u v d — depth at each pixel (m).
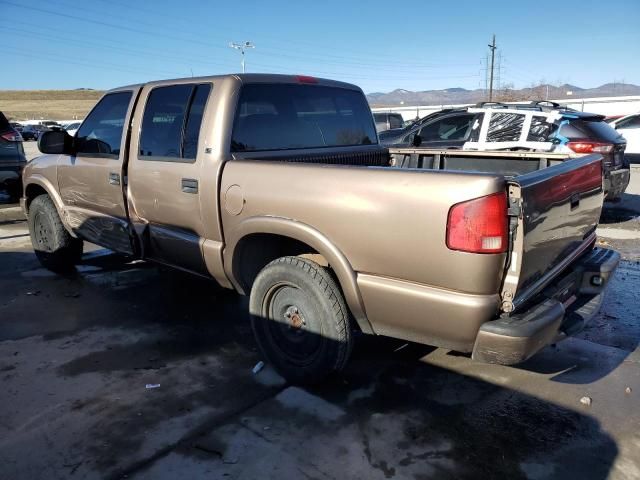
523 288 2.79
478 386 3.49
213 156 3.65
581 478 2.62
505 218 2.58
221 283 3.95
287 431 2.99
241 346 4.08
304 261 3.27
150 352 3.98
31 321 4.54
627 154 19.95
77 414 3.15
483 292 2.63
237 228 3.53
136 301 5.02
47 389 3.44
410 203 2.73
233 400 3.31
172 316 4.66
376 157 5.03
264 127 3.97
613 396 3.36
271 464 2.72
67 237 5.64
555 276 3.17
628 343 4.12
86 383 3.52
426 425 3.05
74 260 5.84
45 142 4.92
